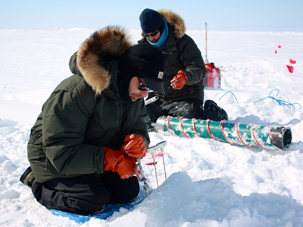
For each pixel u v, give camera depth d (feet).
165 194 6.96
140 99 7.47
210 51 45.47
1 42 64.18
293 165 9.32
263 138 10.04
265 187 7.95
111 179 7.51
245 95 17.31
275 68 28.76
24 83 24.14
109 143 7.23
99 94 6.36
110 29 6.13
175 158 9.97
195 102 12.66
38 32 106.93
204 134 11.34
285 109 14.73
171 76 12.70
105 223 6.36
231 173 8.89
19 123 14.05
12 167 9.56
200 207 6.98
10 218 7.04
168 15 12.07
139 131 7.67
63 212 6.98
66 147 6.29
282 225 6.50
